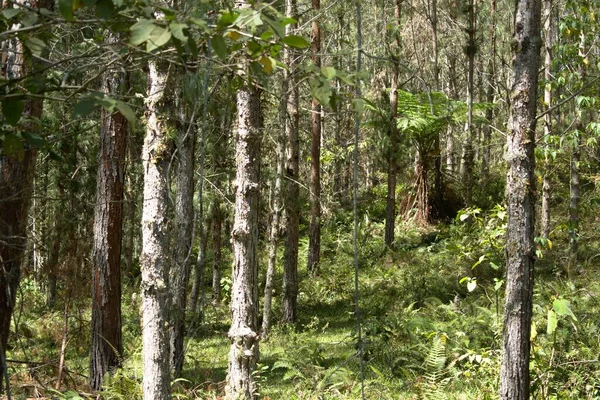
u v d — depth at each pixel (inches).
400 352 387.9
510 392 213.8
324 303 692.7
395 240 902.4
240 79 107.8
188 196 382.6
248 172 315.0
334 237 964.6
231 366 310.2
